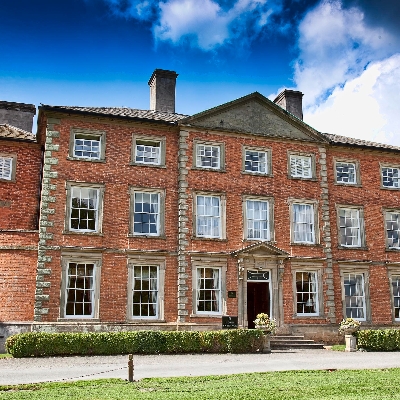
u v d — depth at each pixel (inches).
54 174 914.1
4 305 839.1
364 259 1082.7
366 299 1064.2
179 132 1010.7
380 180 1150.3
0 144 1029.8
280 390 481.4
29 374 568.4
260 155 1063.0
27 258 869.8
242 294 963.3
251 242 999.0
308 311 1011.3
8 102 1182.9
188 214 970.7
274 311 974.4
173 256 948.6
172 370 611.2
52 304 858.8
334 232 1075.9
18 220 1002.7
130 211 944.9
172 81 1148.5
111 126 973.8
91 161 943.7
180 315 919.0
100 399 431.5
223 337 807.7
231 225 994.7
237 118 1051.3
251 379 542.0
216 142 1026.7
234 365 662.5
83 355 740.0
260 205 1032.2
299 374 579.8
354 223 1108.5
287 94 1209.4
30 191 1024.9
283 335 966.4
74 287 885.2
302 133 1095.0
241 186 1021.2
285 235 1027.3
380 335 896.3
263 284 1007.6
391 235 1134.4
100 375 567.5
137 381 525.0
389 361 728.3
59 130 938.7
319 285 1025.5
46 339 731.4
